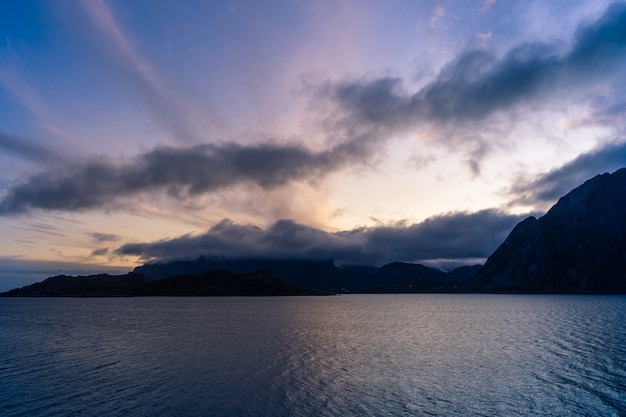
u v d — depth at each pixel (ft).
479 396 108.88
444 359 158.92
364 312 475.72
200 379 127.75
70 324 324.19
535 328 266.16
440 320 345.31
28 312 501.56
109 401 105.40
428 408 99.50
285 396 109.40
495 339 215.92
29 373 136.67
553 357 160.56
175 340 220.23
